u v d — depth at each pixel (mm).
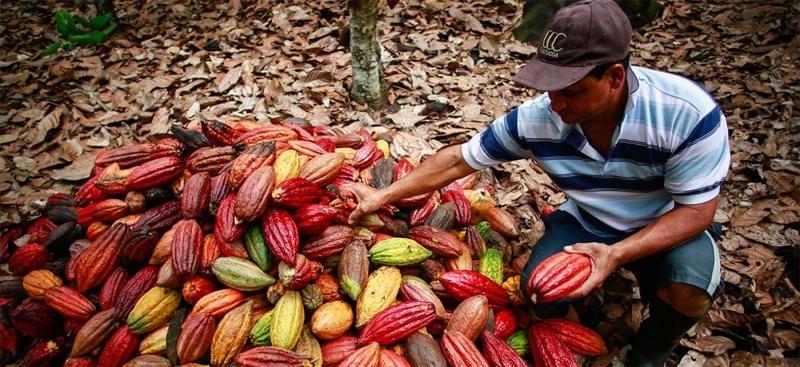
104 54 5402
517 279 2580
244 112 4387
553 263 2064
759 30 5453
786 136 4047
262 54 5227
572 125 2131
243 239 2396
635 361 2498
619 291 2871
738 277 2994
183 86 4781
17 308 2404
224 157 2707
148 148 2777
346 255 2375
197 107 4398
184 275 2275
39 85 4824
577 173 2277
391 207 2668
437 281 2506
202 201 2475
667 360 2623
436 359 2131
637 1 3373
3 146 4047
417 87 4746
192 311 2277
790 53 5020
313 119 4277
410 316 2186
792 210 3410
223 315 2281
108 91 4758
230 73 4812
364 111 4449
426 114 4445
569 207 2605
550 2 3422
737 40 5410
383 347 2209
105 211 2631
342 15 5840
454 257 2602
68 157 3943
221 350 2162
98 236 2488
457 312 2283
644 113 1963
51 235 2664
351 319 2305
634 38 5559
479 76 4922
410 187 2510
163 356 2270
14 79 4887
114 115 4387
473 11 5891
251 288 2291
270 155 2582
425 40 5383
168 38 5699
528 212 3420
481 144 2389
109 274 2455
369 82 4410
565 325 2451
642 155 2057
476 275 2447
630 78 1923
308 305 2256
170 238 2441
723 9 5879
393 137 3836
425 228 2637
